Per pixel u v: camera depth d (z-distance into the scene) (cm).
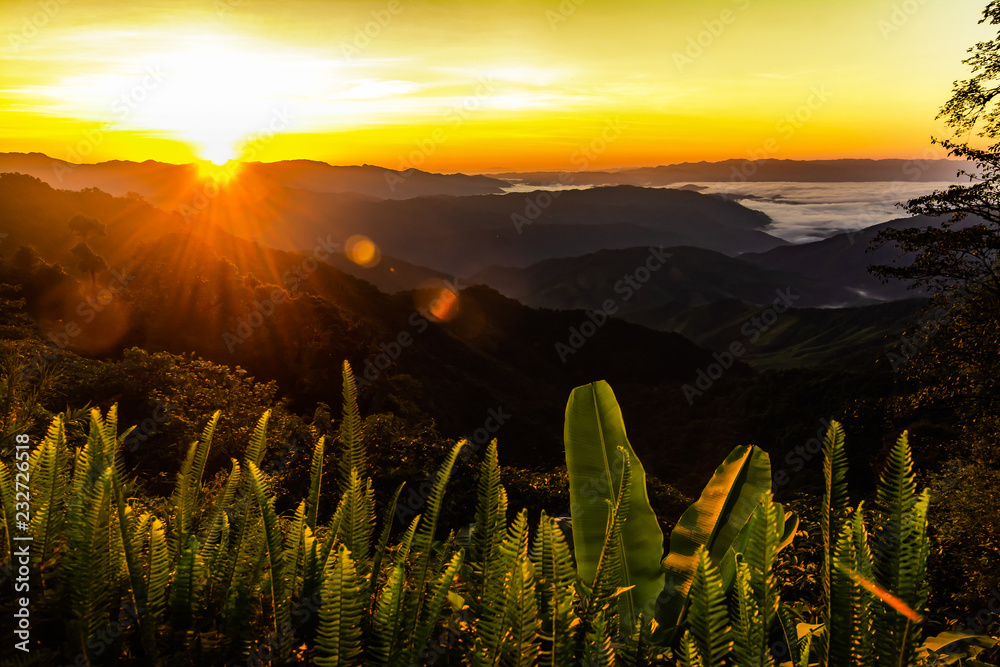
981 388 1298
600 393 159
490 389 9325
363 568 104
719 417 7462
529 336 14188
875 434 1609
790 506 700
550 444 6556
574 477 152
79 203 11631
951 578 810
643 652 95
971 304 1354
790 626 102
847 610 82
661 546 146
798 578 398
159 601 91
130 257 7956
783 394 6962
